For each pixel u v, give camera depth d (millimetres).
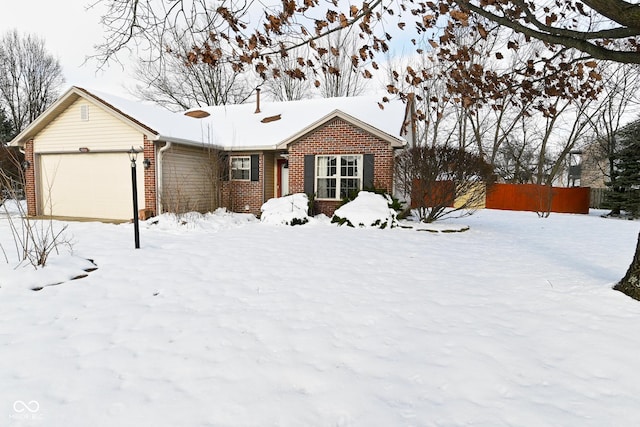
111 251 6926
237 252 7109
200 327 3613
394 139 12180
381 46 5180
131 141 12383
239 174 15156
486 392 2562
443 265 6379
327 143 13148
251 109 18328
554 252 7742
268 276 5453
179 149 13133
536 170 31906
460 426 2213
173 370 2812
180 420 2229
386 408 2377
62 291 4637
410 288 4969
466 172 11508
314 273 5668
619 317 3906
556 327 3662
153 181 12156
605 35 4039
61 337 3373
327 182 13375
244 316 3906
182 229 10398
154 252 6957
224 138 15258
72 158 13297
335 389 2580
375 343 3305
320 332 3525
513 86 6320
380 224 10992
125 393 2506
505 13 4980
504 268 6191
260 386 2605
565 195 19969
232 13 4516
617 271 5953
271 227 11016
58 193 13602
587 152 25328
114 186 12828
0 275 4785
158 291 4699
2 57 29750
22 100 30969
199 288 4832
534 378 2746
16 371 2773
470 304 4348
